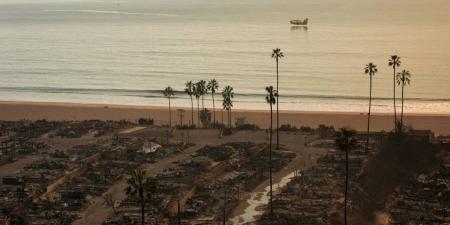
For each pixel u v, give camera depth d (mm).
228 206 195000
